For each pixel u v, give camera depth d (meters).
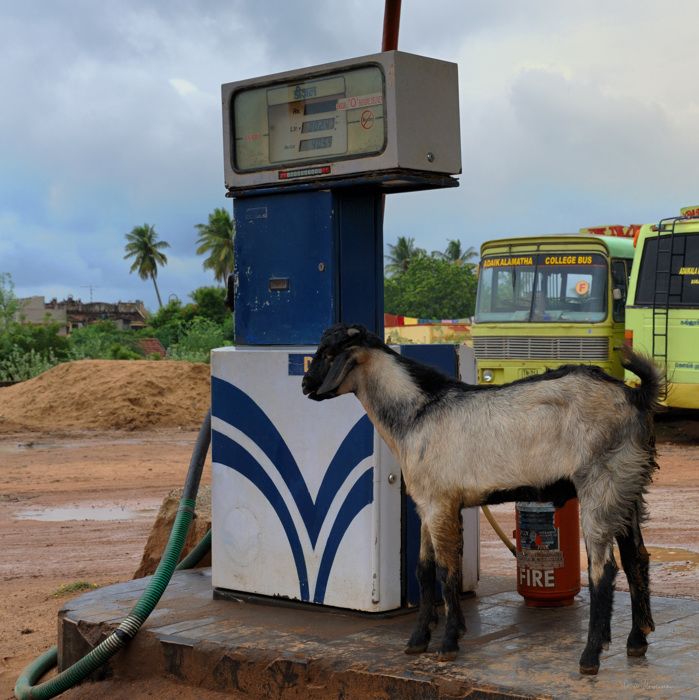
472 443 4.55
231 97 6.09
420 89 5.50
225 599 6.10
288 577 5.81
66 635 5.82
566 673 4.38
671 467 14.25
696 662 4.55
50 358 37.12
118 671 5.55
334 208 5.73
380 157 5.41
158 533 8.12
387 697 4.49
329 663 4.74
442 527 4.64
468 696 4.25
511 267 19.12
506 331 18.83
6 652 6.82
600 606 4.30
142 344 57.38
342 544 5.58
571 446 4.33
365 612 5.50
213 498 6.18
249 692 4.98
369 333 4.91
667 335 16.25
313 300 5.80
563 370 4.55
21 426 22.28
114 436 20.91
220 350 6.12
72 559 9.87
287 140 5.89
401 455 4.80
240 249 6.16
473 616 5.59
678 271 16.16
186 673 5.23
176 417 22.78
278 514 5.85
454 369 5.97
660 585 7.64
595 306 18.12
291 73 5.80
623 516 4.30
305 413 5.71
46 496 13.84
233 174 6.09
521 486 4.46
